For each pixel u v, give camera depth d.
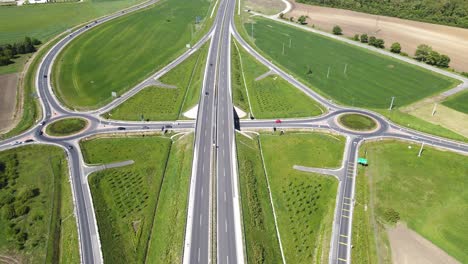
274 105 164.75
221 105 154.00
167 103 165.50
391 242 94.81
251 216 98.88
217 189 107.00
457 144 133.88
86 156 128.38
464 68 198.38
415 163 124.50
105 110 157.62
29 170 121.31
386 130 143.12
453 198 108.81
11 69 194.50
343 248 92.69
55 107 159.00
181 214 98.19
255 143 136.62
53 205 106.06
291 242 95.19
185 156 124.06
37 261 90.06
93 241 94.12
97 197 109.12
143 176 119.75
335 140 137.88
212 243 89.06
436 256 91.06
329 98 168.75
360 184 114.69
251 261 85.81
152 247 93.50
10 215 101.75
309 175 119.75
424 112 155.88
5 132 140.75
